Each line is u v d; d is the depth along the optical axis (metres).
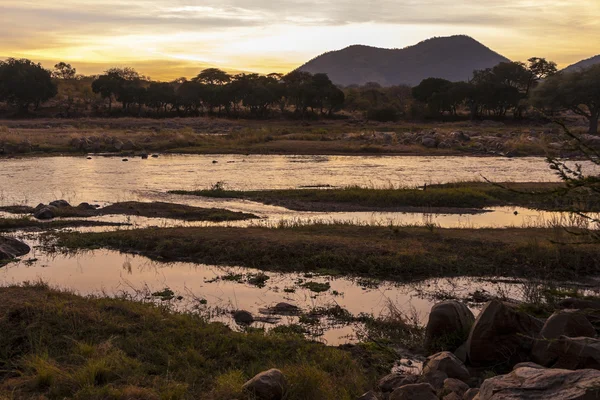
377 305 11.37
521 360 8.01
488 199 23.83
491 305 8.26
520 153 49.66
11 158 45.59
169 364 7.61
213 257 14.88
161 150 53.56
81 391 6.60
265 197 25.48
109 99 123.88
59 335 8.38
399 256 14.01
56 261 14.84
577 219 16.50
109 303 9.78
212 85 119.19
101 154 49.88
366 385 7.32
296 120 110.50
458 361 7.76
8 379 7.16
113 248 16.11
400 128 83.31
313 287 12.48
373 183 30.88
